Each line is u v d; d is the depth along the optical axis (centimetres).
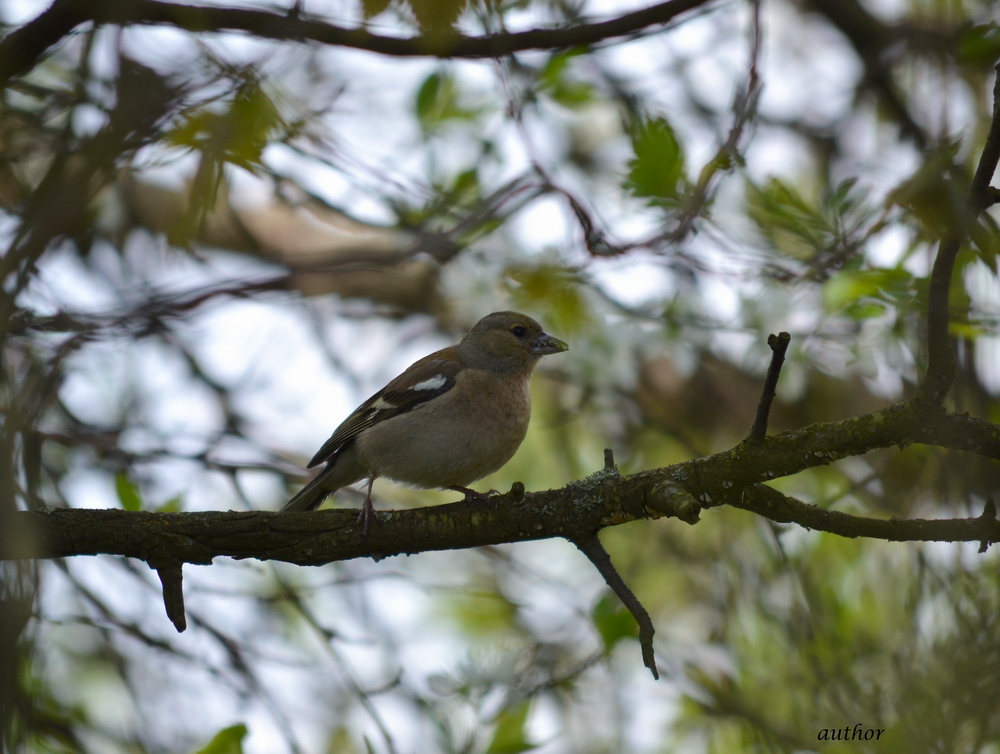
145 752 1118
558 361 1352
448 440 1131
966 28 995
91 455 1212
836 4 1556
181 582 853
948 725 861
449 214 1086
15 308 752
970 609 916
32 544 637
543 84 1075
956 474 1047
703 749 1247
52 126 912
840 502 1327
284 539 867
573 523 836
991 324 933
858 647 1084
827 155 1472
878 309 977
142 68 686
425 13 666
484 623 1386
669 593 1442
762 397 755
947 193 700
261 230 1543
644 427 1531
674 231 920
